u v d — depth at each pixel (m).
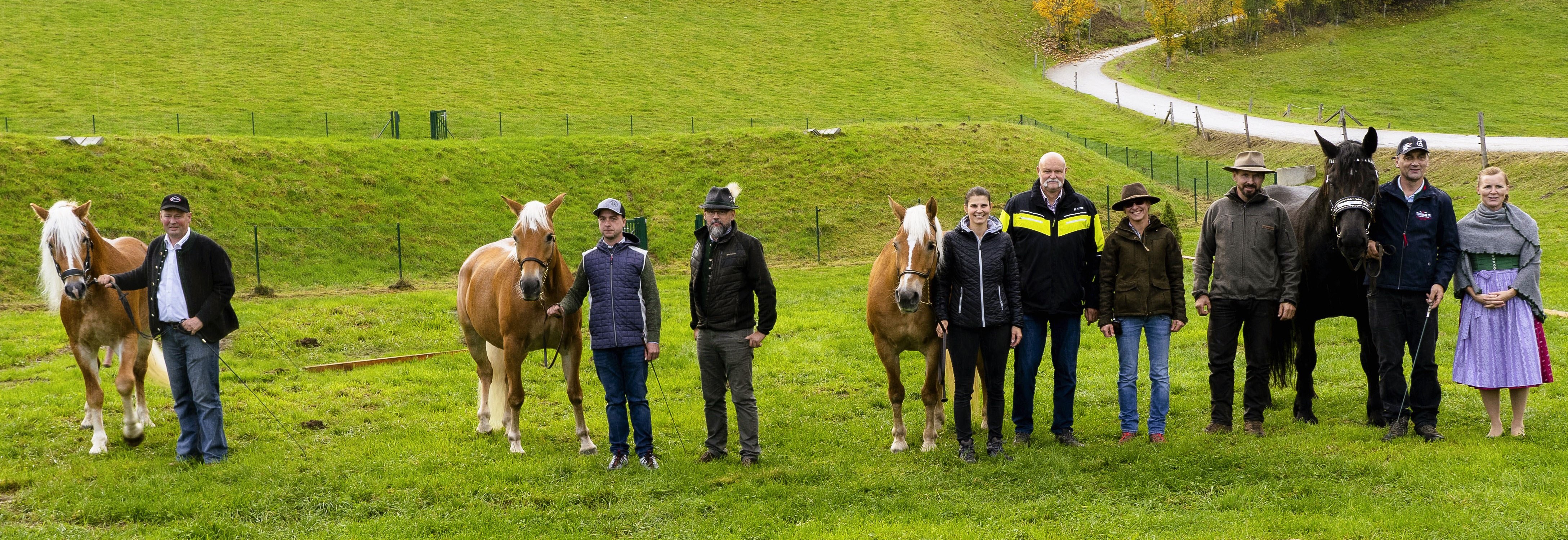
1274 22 70.75
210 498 5.86
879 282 6.76
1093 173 29.91
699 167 29.59
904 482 6.07
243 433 7.61
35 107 37.97
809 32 69.75
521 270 6.61
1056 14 73.56
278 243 20.92
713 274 6.43
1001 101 52.72
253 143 26.53
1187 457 6.27
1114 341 10.98
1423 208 6.47
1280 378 7.63
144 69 46.12
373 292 17.64
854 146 31.08
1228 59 64.69
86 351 7.10
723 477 6.26
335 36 55.91
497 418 7.54
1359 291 7.05
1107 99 53.75
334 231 22.19
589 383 9.49
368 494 6.04
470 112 43.69
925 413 7.75
